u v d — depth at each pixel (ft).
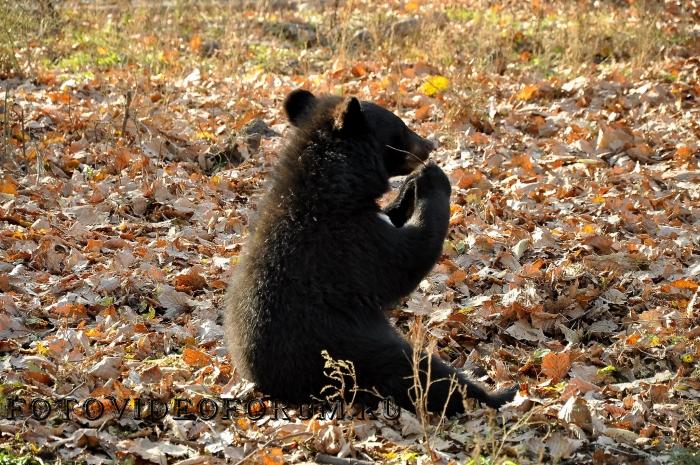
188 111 60.95
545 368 31.76
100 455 25.70
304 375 26.94
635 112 60.80
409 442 26.27
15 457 24.82
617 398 30.35
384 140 31.30
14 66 69.15
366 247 28.27
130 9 88.63
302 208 28.19
